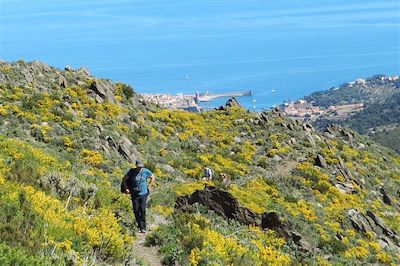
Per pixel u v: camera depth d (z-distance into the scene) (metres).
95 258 11.94
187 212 19.39
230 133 45.59
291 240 21.94
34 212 11.95
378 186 43.75
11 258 9.35
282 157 42.41
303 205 32.09
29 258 9.70
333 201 35.69
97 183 22.12
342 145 51.47
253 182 35.16
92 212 14.95
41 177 15.60
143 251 14.43
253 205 28.48
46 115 33.38
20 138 28.73
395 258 28.84
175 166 34.75
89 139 31.84
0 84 35.84
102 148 31.62
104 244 12.64
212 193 21.58
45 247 10.81
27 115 32.06
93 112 37.19
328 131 56.34
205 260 13.99
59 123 33.03
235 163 39.12
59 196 15.20
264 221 22.28
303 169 39.72
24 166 15.72
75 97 38.94
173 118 45.28
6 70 38.75
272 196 33.16
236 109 52.84
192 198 21.66
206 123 47.12
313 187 37.25
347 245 27.45
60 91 39.25
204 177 33.69
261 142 44.47
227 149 41.94
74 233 12.32
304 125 51.84
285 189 35.53
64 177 16.50
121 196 17.94
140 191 15.87
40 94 35.88
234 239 17.16
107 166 29.11
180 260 13.92
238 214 21.39
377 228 32.53
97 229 13.31
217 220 19.55
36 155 20.53
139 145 36.31
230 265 14.52
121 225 15.48
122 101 43.50
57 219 12.34
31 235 10.85
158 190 27.58
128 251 13.34
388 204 41.16
